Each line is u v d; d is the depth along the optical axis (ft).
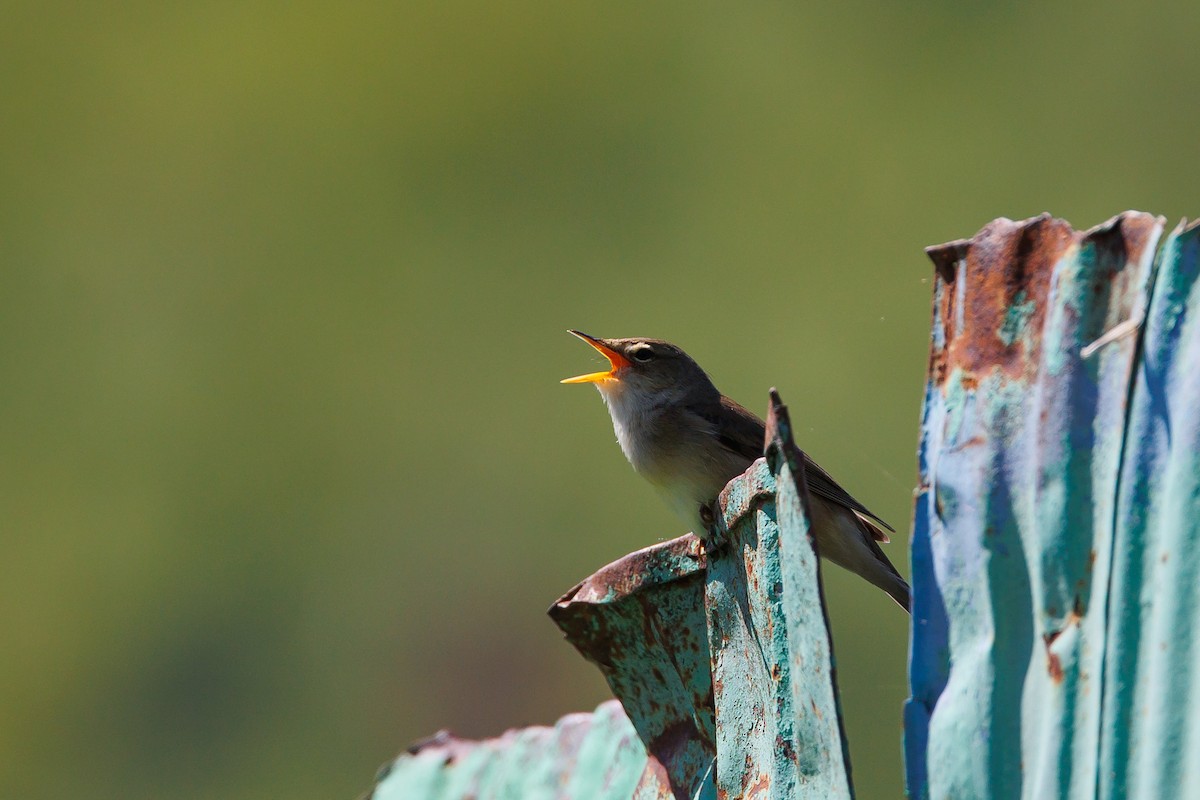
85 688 61.21
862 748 49.08
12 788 59.82
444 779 19.67
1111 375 10.39
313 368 65.26
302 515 62.59
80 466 64.39
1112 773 9.72
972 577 10.73
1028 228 11.09
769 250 63.10
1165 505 9.98
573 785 18.01
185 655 60.90
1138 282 10.34
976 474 10.85
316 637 60.23
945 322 11.36
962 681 10.58
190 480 63.87
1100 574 10.16
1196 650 9.60
